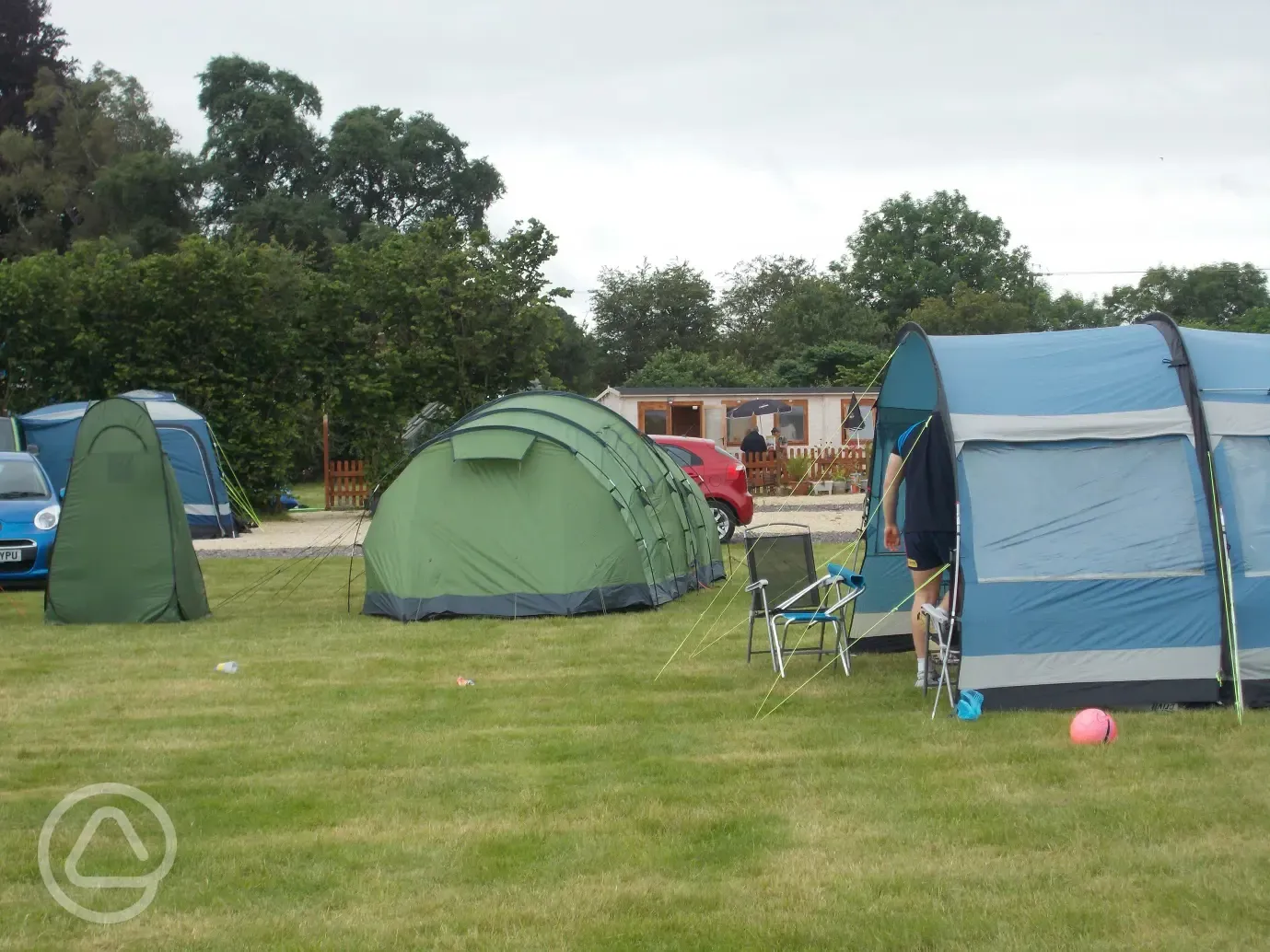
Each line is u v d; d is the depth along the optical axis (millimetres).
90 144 55531
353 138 59344
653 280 66750
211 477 21594
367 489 28141
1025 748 6816
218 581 15375
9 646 10469
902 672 9047
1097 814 5684
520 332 27547
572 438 12266
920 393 9078
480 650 10094
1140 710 7660
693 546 13984
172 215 54750
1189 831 5457
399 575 11914
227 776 6578
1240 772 6305
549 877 5078
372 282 27547
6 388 26281
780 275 67812
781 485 31297
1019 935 4406
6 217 55156
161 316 26328
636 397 38312
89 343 25812
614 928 4543
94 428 11875
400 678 9070
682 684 8734
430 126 62094
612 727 7504
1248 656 7703
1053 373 8094
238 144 57906
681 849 5367
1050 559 7684
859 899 4781
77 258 27828
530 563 11820
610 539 11969
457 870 5168
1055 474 7805
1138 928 4453
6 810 6000
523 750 7004
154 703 8305
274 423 27125
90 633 11180
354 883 5051
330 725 7664
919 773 6402
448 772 6590
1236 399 7977
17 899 4922
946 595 8305
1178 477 7836
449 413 27641
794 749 6926
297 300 27312
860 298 69312
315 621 11805
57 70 58750
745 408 36594
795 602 9641
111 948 4461
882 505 8906
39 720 7844
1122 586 7676
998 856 5215
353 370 27266
